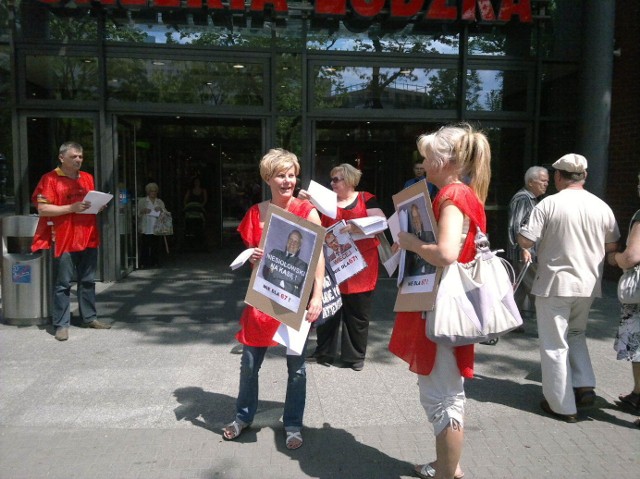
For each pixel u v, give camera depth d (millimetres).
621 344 4039
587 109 8211
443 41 8516
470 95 8609
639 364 4047
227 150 13906
